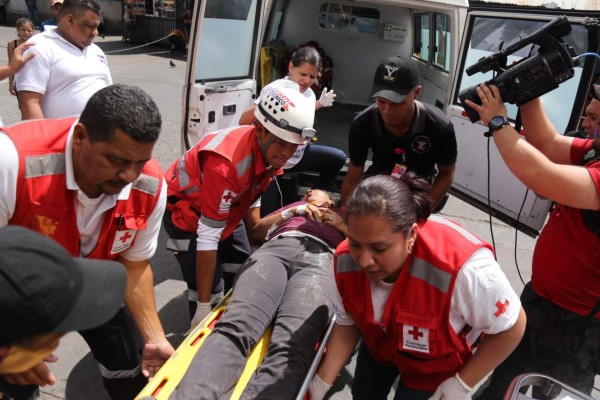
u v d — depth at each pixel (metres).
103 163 1.36
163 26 14.86
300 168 3.90
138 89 1.38
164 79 10.25
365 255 1.38
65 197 1.49
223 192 2.22
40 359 0.87
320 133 5.38
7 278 0.73
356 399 2.06
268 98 2.14
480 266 1.42
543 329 1.94
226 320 1.99
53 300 0.77
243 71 4.06
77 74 3.11
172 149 6.12
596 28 2.68
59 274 0.79
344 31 6.21
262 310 2.09
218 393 1.75
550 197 1.60
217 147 2.25
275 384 1.77
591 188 1.55
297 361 1.88
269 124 2.12
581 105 2.84
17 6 17.44
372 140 2.76
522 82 1.71
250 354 1.99
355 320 1.71
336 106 6.43
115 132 1.30
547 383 1.58
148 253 1.87
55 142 1.46
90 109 1.33
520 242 4.63
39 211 1.46
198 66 3.62
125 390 2.16
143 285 1.89
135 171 1.41
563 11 2.98
